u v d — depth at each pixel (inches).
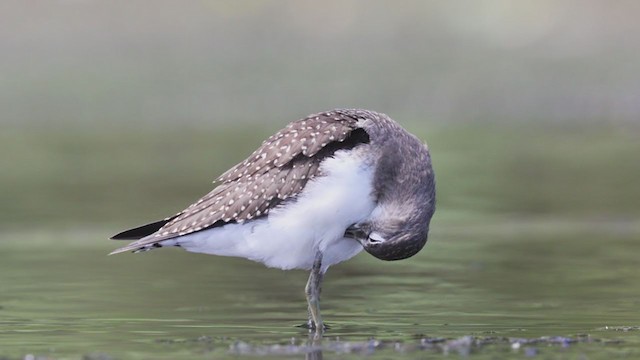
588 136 911.7
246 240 429.4
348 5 1068.5
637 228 637.9
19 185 769.6
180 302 463.2
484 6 1071.0
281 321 426.0
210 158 842.2
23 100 985.5
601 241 601.9
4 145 901.2
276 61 1019.3
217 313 440.1
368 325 415.5
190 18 1055.6
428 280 509.7
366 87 989.2
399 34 1046.4
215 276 524.7
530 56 1027.3
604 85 991.6
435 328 407.8
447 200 717.3
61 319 423.5
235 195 426.9
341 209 420.5
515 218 671.8
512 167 812.6
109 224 652.1
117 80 1002.7
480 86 996.6
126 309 445.7
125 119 967.6
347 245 434.9
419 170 422.9
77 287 491.8
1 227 645.9
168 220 440.5
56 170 813.2
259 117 957.2
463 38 1045.8
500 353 362.9
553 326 408.5
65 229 642.8
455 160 834.2
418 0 1074.7
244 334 399.9
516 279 506.9
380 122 426.6
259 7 1063.6
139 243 426.6
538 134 922.7
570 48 1035.3
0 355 362.0
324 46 1035.9
